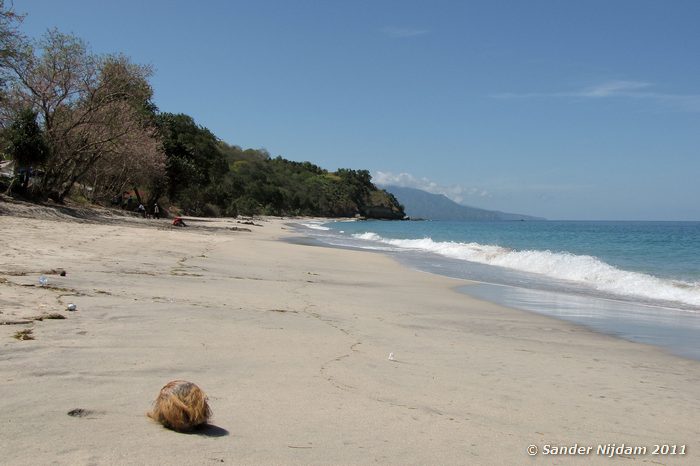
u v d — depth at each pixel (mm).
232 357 5910
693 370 7238
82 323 6738
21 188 33312
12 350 5230
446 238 52594
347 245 36375
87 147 37344
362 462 3455
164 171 53281
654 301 14203
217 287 11703
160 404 3721
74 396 4141
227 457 3295
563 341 8922
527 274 20234
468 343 8156
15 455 3035
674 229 82812
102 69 37031
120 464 3039
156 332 6680
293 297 11453
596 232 68375
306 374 5520
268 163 189625
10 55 29047
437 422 4430
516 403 5234
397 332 8578
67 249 15641
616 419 4996
